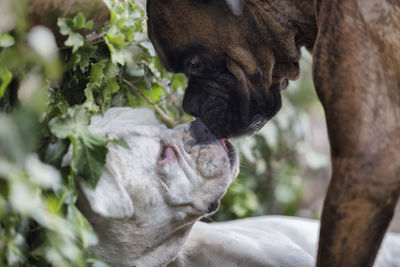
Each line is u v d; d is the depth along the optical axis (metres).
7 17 3.32
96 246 4.34
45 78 3.79
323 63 4.38
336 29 4.40
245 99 5.82
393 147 4.14
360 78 4.23
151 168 4.37
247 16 5.61
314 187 12.34
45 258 3.49
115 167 4.17
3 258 3.34
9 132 3.13
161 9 5.43
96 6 4.06
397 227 12.13
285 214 10.50
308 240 6.06
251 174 9.59
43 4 3.74
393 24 4.39
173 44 5.54
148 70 5.30
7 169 3.09
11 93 3.71
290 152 10.52
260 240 5.61
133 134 4.38
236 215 9.11
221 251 5.29
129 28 4.39
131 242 4.41
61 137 3.73
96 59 4.56
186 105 5.95
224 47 5.64
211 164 4.64
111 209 3.99
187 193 4.52
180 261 5.19
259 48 5.73
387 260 5.96
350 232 4.15
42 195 3.51
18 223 3.49
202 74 5.82
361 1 4.41
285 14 5.63
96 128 4.38
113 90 4.75
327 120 4.30
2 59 3.40
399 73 4.32
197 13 5.48
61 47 4.12
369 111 4.17
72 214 3.64
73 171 3.78
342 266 4.20
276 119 10.09
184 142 4.70
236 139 6.06
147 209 4.35
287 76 6.03
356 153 4.13
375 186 4.10
